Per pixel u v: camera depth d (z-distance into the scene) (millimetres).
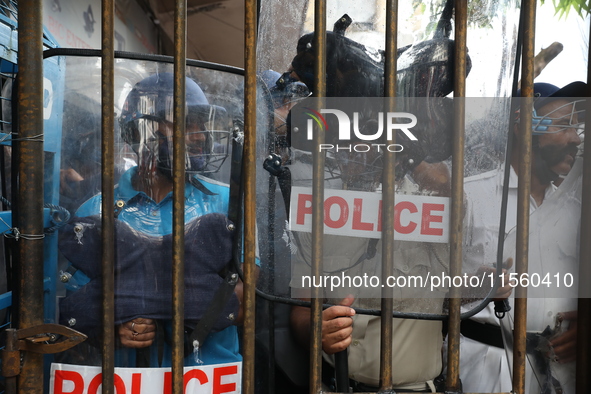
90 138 1152
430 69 1087
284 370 1529
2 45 1360
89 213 1146
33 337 1082
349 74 1104
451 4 1086
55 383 1143
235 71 1189
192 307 1154
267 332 1381
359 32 1106
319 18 1053
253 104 1067
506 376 1495
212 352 1198
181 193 1072
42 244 1113
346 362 1255
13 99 1182
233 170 1188
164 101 1152
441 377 1539
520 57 1109
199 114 1166
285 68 1164
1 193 1459
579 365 1201
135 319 1143
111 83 1077
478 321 1546
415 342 1463
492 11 1095
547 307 1270
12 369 1074
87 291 1138
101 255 1094
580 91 1238
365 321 1459
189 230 1156
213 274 1179
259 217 1172
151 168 1152
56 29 3092
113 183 1091
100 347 1139
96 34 3771
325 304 1186
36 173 1098
